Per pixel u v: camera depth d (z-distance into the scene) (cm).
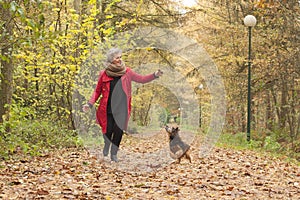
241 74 2234
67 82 1379
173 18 2192
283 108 2173
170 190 656
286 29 1981
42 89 1589
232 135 2031
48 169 820
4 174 762
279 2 1867
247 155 1298
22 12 488
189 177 802
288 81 2020
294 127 2114
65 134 1306
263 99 2267
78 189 638
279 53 1995
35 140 1190
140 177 764
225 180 802
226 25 2203
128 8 2022
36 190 618
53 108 1595
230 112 2288
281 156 1377
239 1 2344
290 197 691
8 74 1154
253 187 757
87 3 1329
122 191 643
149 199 598
